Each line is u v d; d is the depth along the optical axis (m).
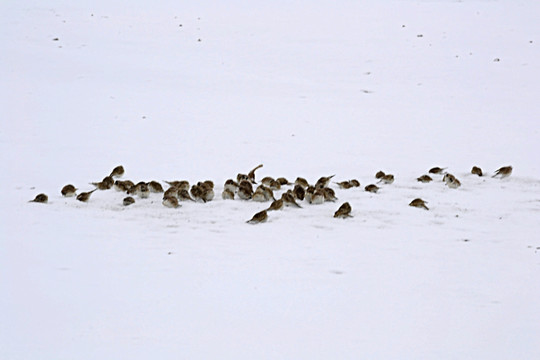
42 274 13.97
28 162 27.28
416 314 12.52
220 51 59.66
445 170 27.98
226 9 77.38
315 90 48.19
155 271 14.53
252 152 31.09
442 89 49.06
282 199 20.92
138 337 11.07
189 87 47.09
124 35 62.91
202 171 26.97
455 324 12.05
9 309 12.01
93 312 12.05
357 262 15.67
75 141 31.94
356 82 51.31
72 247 16.00
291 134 35.41
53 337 10.93
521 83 50.66
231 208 20.80
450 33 67.06
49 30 62.41
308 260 15.73
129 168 27.11
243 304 12.78
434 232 18.52
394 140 34.41
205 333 11.36
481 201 22.47
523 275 14.95
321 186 22.58
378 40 64.50
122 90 44.94
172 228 18.23
